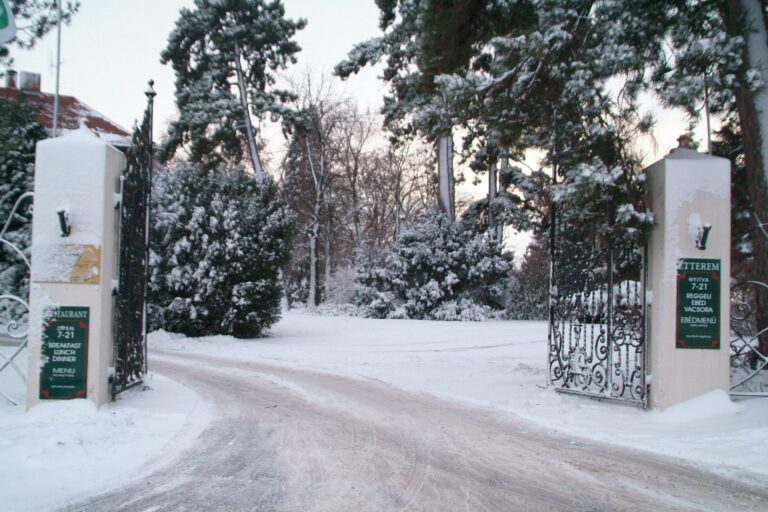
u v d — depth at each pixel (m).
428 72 12.88
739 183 12.72
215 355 17.53
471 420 8.95
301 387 11.83
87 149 8.20
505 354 18.22
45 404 7.92
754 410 8.26
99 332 8.12
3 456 6.19
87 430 7.12
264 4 35.31
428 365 15.51
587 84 9.78
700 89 9.06
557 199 9.52
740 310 10.95
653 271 9.01
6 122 19.03
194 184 22.38
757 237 10.40
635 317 10.05
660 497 5.62
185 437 7.63
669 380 8.66
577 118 10.22
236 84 35.56
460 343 21.25
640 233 9.00
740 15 9.82
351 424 8.55
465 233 35.22
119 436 7.28
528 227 34.66
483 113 11.55
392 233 49.59
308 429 8.20
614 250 10.09
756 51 9.92
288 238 23.34
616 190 9.15
